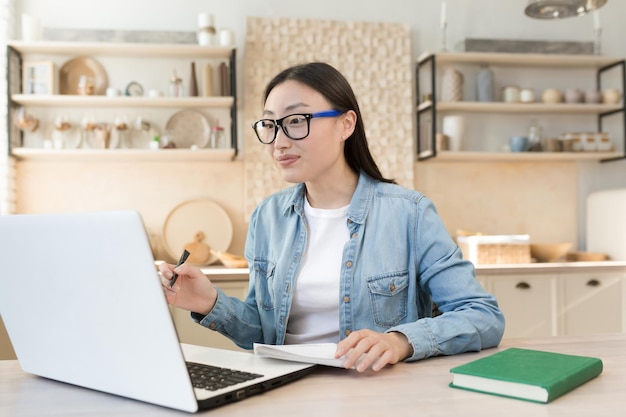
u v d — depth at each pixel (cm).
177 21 387
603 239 395
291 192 162
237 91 392
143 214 382
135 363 91
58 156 366
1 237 101
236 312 147
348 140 154
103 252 88
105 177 380
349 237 150
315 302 148
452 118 388
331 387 100
